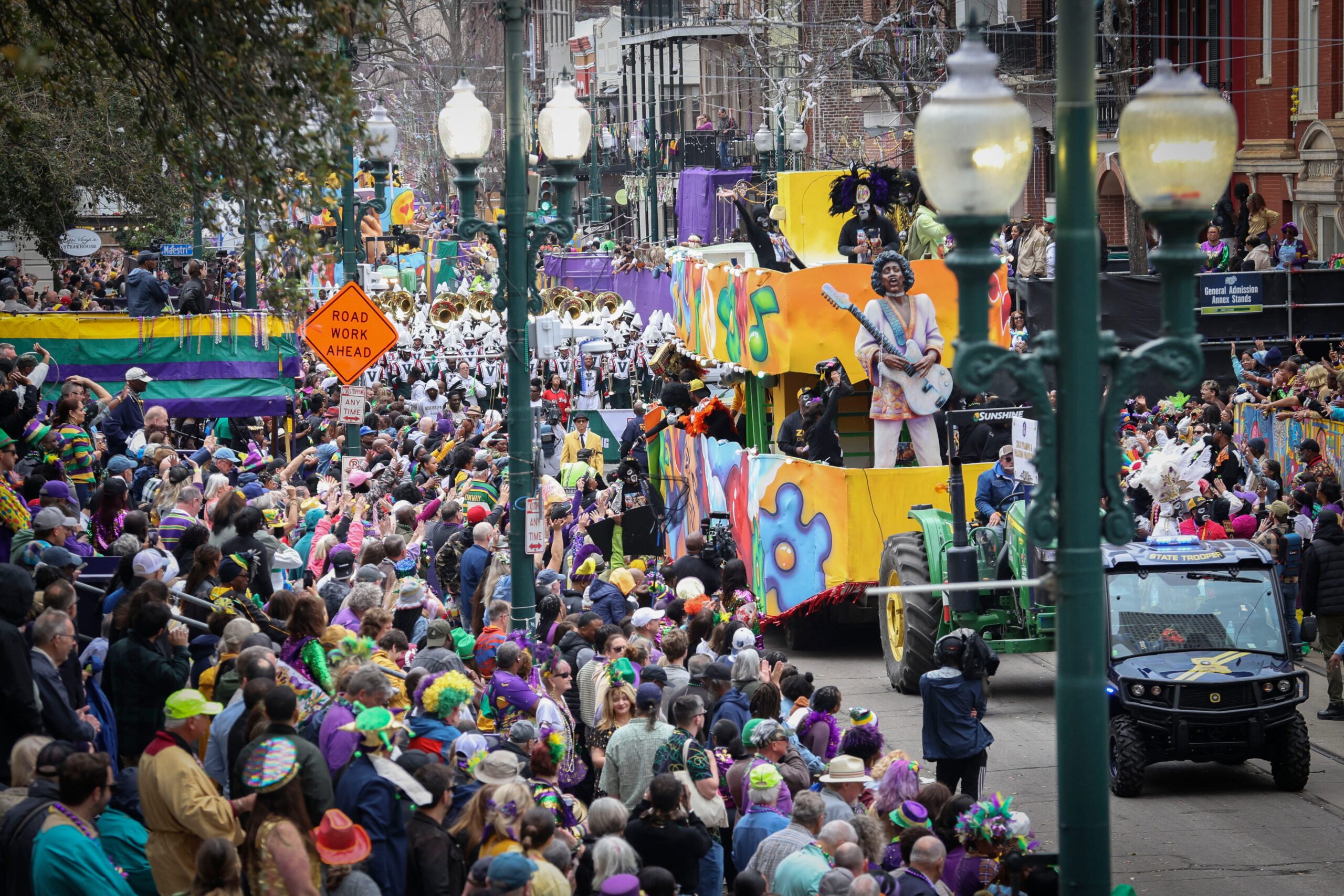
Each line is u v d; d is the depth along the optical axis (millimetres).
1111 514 16156
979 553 45969
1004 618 45531
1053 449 16031
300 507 48594
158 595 26484
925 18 130875
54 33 33438
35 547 32188
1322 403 58375
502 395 90625
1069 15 16125
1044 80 127938
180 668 26172
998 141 15367
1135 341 73125
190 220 99125
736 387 57312
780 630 58094
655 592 47250
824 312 49750
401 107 186875
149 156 38594
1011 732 43750
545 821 21703
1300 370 63719
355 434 50000
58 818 20234
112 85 39062
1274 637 39750
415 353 90438
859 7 150125
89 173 89562
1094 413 16094
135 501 49250
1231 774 40875
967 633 35000
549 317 36406
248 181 31281
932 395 49000
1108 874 16062
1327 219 96562
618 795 27172
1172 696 38062
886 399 49062
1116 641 39781
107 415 58969
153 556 29625
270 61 30875
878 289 48781
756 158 170750
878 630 56219
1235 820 36500
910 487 48656
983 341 15789
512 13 35438
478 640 33000
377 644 28781
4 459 38875
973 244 15688
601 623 33656
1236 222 95438
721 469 56406
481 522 43844
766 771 26078
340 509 49125
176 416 69000
